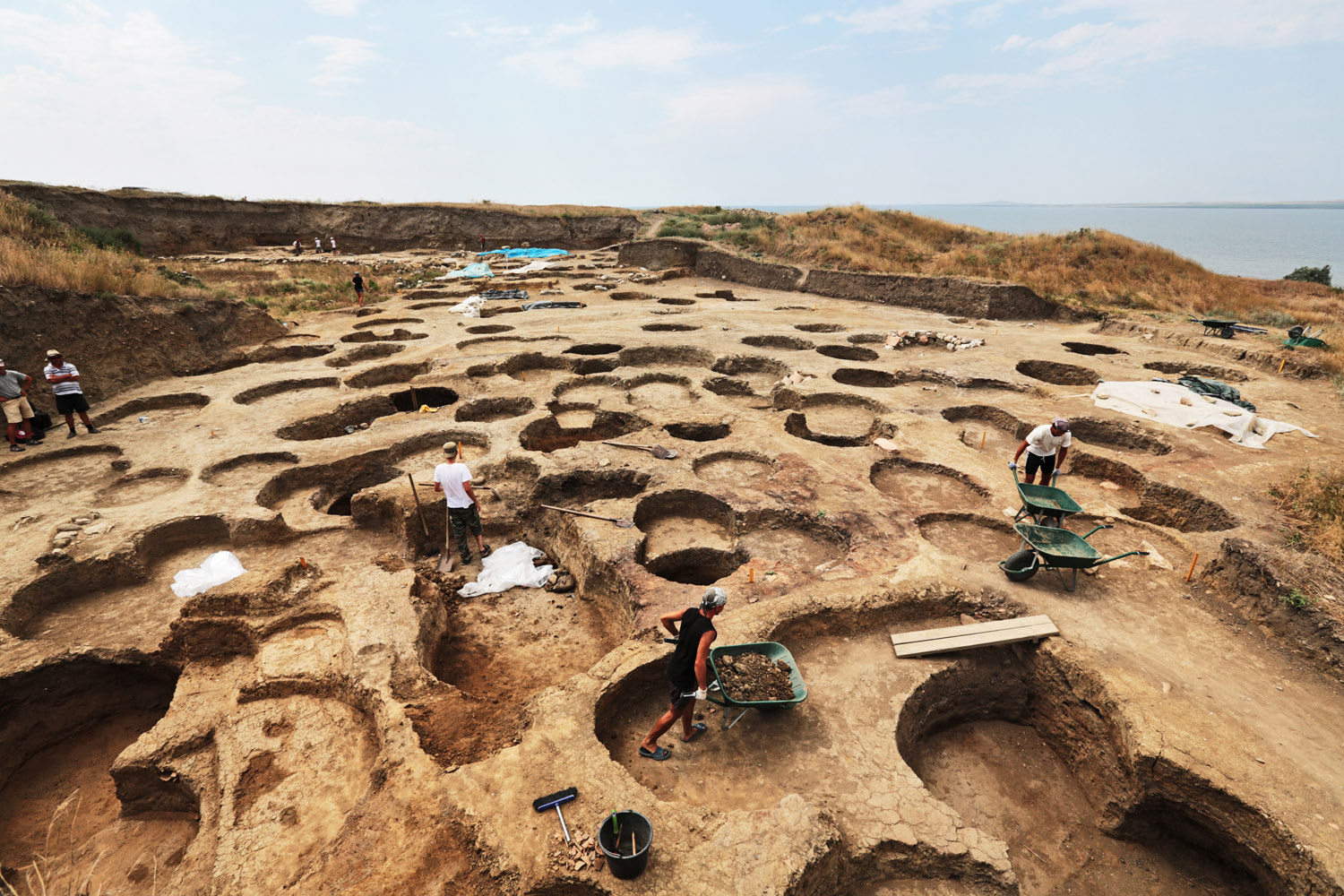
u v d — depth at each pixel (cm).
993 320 2492
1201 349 1941
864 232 3350
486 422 1329
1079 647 695
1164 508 1051
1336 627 666
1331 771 547
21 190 3319
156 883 564
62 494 1073
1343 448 1202
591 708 581
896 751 580
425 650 689
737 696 579
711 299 2919
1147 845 604
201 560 945
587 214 4956
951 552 896
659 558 899
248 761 572
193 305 1792
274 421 1366
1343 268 11288
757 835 460
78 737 736
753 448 1188
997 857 480
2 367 1186
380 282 3275
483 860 448
